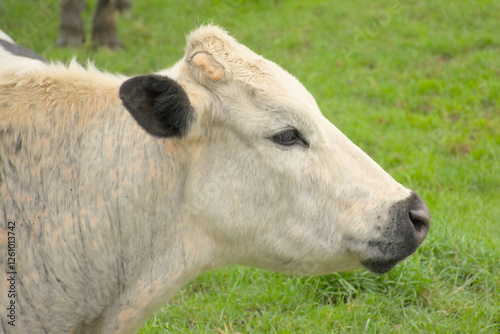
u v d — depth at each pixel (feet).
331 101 36.78
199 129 13.20
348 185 13.83
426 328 19.13
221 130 13.38
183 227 13.74
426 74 40.34
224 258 14.40
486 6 48.47
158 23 48.29
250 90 13.34
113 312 13.84
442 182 29.19
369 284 21.26
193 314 19.98
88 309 13.57
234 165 13.46
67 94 13.57
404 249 13.93
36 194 12.97
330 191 13.76
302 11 50.83
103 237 13.30
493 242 23.17
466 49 42.86
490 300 20.30
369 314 19.70
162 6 51.42
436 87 38.29
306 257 14.19
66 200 13.08
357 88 39.04
